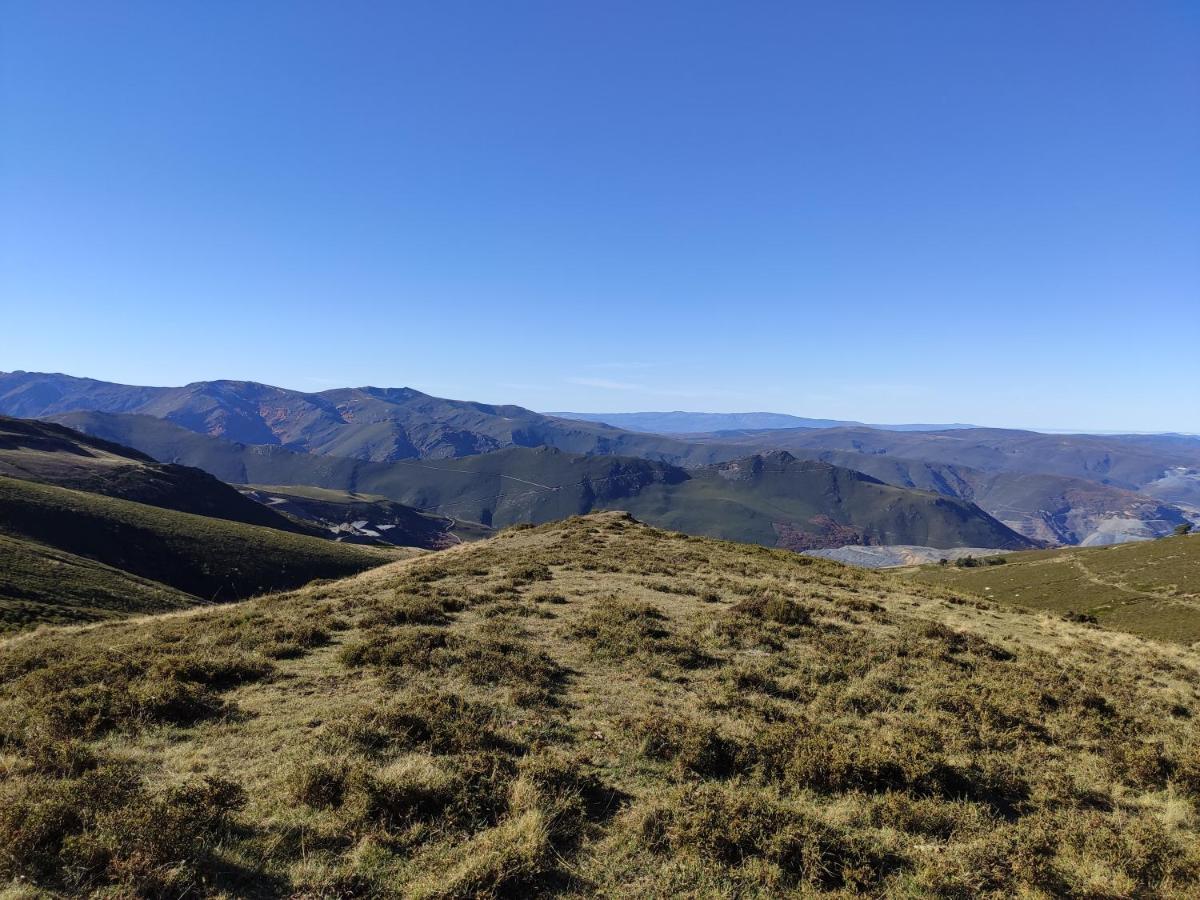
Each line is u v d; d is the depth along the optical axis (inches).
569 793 331.3
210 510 7652.6
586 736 422.6
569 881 269.9
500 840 283.0
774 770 385.1
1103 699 581.3
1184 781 421.4
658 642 639.8
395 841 282.2
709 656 627.5
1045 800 387.2
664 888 268.4
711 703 496.7
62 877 240.1
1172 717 577.0
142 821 262.5
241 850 268.4
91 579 2573.8
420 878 259.3
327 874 258.4
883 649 679.1
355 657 559.2
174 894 238.4
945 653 684.7
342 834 286.0
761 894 269.4
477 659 563.2
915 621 848.9
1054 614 1206.9
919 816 341.1
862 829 331.6
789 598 950.4
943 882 283.3
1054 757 454.6
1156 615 3535.9
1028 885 291.1
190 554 4183.1
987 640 789.9
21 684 478.0
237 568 4266.7
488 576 1081.4
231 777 335.3
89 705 408.8
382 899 247.6
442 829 295.1
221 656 558.6
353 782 313.1
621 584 1026.1
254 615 779.4
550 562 1232.8
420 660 549.6
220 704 448.5
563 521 2048.5
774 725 449.7
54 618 1982.0
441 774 332.2
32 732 366.3
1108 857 322.0
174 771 340.8
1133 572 4633.4
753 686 549.0
